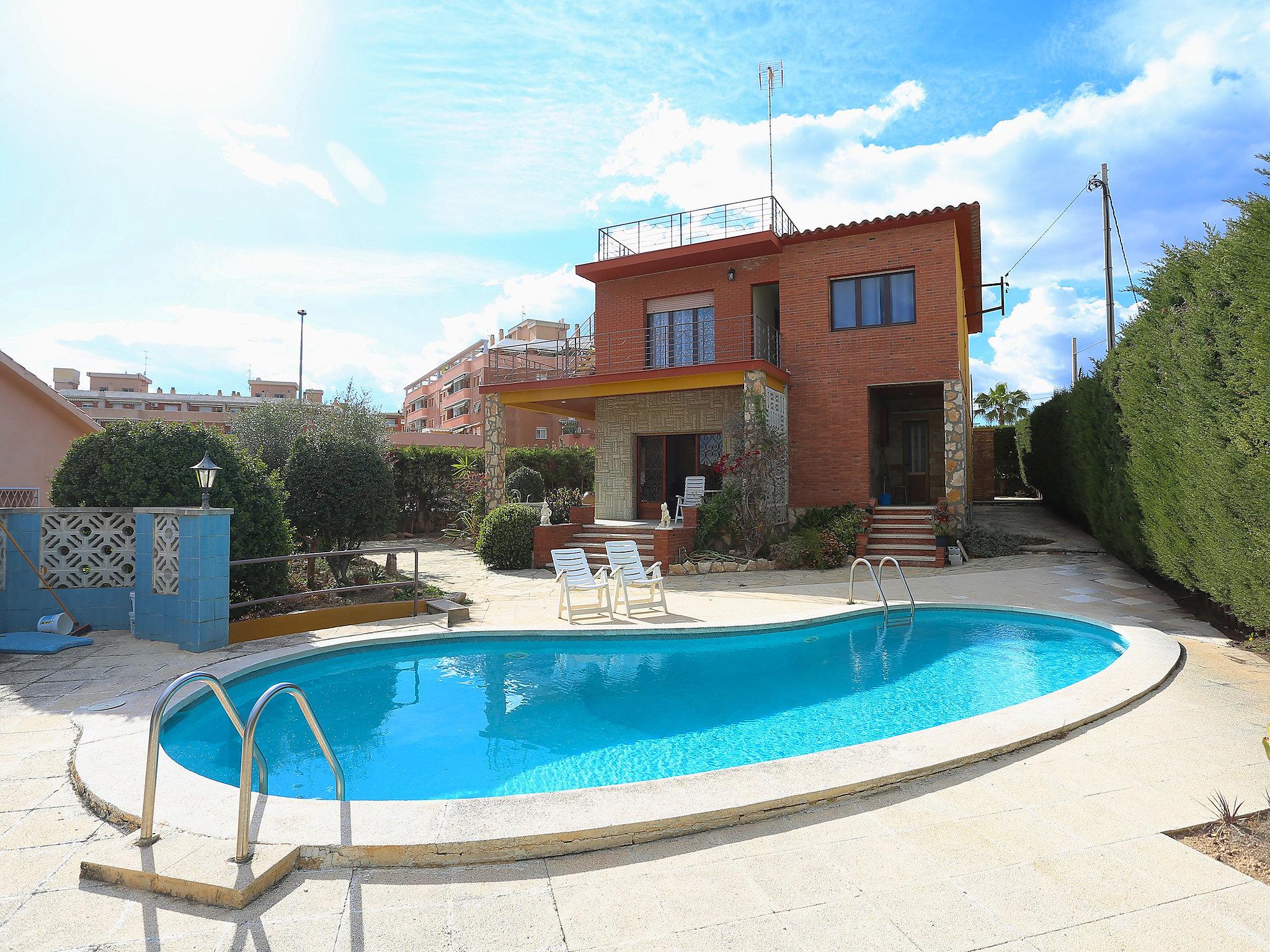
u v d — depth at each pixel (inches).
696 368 569.0
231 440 344.8
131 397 2415.1
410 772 177.8
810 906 100.7
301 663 267.9
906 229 594.9
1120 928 93.7
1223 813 126.1
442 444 1581.0
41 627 285.0
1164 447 302.4
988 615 353.1
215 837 119.3
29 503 472.4
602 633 307.6
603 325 717.9
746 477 535.5
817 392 623.2
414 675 267.6
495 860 116.0
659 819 122.9
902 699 235.1
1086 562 496.7
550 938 93.9
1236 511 236.8
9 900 104.4
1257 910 97.7
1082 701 189.2
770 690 246.2
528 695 243.4
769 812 130.2
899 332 594.9
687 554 528.1
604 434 700.7
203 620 268.2
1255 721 179.0
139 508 290.0
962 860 112.8
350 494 431.2
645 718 218.4
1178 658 232.8
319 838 117.3
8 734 177.5
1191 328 258.4
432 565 567.2
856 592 407.8
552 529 548.4
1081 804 132.5
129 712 195.3
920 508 600.1
